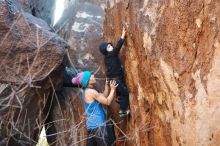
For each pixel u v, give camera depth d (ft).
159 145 14.44
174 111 12.89
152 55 13.82
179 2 12.28
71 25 23.27
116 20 17.06
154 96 14.38
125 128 17.24
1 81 17.34
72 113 19.58
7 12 17.21
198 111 11.59
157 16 13.48
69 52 21.99
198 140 11.68
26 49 17.48
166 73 13.07
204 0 11.39
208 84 11.19
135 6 14.97
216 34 10.97
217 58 10.90
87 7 24.44
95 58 21.26
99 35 22.15
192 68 11.91
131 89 16.20
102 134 16.71
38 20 20.85
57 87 19.34
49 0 29.14
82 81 16.96
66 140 19.80
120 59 16.84
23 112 18.22
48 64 17.76
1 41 17.13
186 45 12.15
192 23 11.86
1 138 18.28
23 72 17.47
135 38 15.02
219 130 10.90
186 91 12.13
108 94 17.30
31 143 19.52
